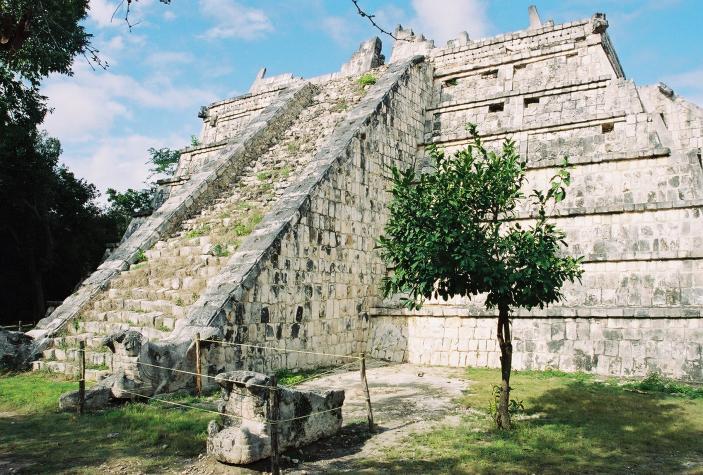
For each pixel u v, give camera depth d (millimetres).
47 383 10531
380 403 9445
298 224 12945
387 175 16719
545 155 16438
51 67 16031
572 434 7320
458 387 10773
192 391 9750
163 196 24406
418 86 19344
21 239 28094
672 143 14906
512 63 19062
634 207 13328
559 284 7516
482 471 5973
